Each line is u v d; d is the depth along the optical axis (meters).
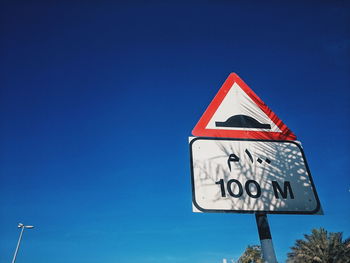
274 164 1.43
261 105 1.68
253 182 1.34
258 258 20.03
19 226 16.53
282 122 1.62
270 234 1.20
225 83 1.73
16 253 15.75
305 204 1.32
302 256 18.25
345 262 16.70
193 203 1.23
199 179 1.30
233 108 1.62
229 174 1.34
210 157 1.39
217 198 1.26
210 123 1.53
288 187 1.36
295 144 1.54
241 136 1.50
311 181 1.41
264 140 1.52
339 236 18.00
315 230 18.98
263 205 1.28
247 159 1.42
